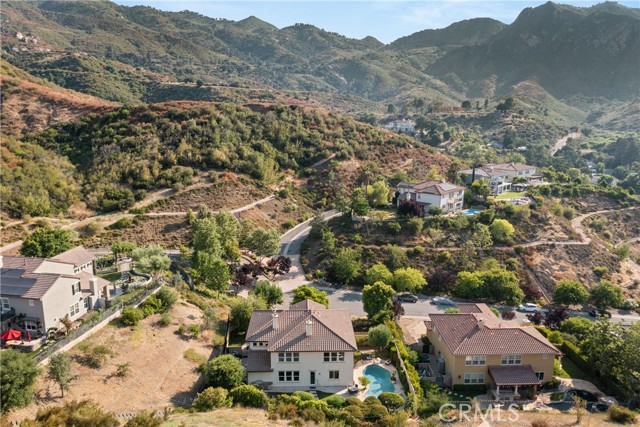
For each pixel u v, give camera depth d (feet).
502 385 157.99
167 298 184.96
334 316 179.63
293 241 333.83
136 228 305.12
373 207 359.66
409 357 180.04
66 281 165.58
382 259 293.64
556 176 472.44
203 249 251.39
